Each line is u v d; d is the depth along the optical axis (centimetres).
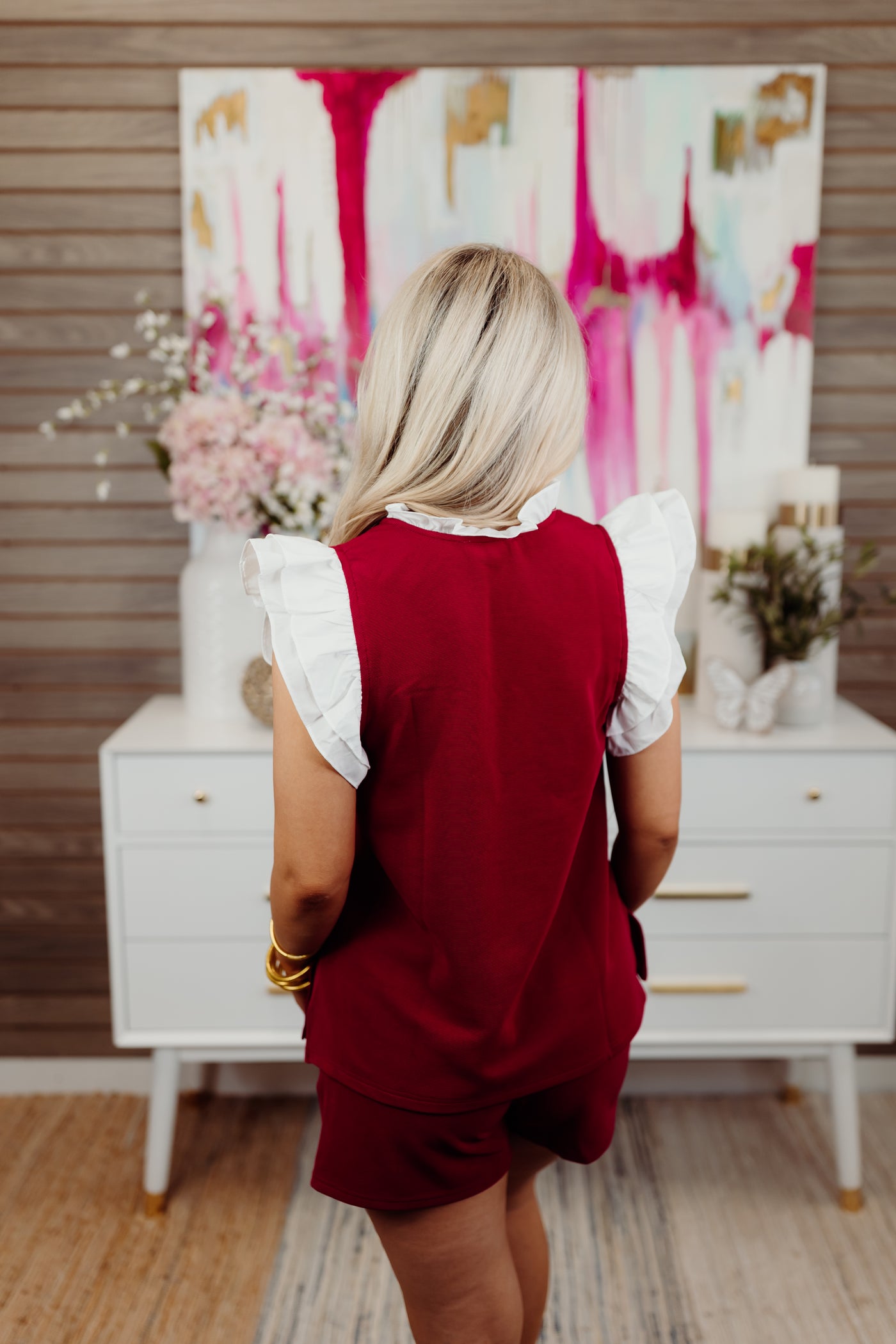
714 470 214
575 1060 102
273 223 205
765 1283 175
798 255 207
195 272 206
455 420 92
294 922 99
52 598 220
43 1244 185
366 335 209
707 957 189
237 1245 185
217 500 185
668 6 201
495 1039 96
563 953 102
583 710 94
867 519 220
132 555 219
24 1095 234
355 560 90
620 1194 198
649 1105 229
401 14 201
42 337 212
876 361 215
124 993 189
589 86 202
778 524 211
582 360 97
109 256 209
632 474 214
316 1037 103
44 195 208
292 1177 204
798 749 183
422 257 207
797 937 189
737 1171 205
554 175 204
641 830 109
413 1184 99
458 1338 106
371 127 202
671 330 210
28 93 204
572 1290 174
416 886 93
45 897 229
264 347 207
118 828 185
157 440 204
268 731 192
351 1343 163
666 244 207
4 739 225
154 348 212
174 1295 173
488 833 91
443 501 94
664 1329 165
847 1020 191
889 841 186
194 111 201
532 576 93
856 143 207
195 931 188
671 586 100
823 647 199
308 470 187
